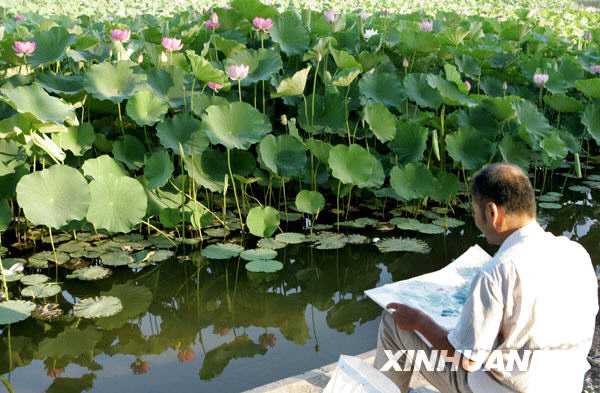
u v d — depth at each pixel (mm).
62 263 3705
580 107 5422
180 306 3363
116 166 4031
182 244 4027
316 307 3420
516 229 1687
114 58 4633
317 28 5484
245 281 3645
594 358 2705
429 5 14625
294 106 4961
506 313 1613
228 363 2850
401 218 4516
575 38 8578
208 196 4559
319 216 4539
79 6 11211
